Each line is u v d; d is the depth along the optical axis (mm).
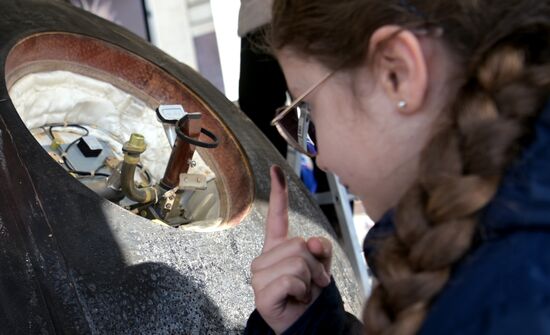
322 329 771
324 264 815
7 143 915
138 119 1305
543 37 486
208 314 940
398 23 517
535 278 421
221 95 1434
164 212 1149
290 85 618
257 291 770
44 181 907
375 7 520
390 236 539
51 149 1187
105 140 1270
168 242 964
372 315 514
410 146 556
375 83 548
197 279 958
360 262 1900
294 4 576
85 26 1249
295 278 754
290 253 774
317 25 557
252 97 2041
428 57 527
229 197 1221
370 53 530
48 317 800
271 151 1358
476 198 452
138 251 923
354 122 575
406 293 474
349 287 1196
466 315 438
